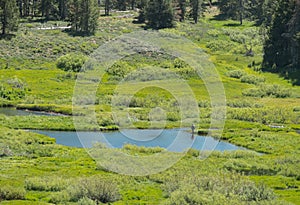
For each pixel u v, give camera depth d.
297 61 168.12
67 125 100.25
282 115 117.75
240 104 127.25
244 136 97.31
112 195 56.12
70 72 152.12
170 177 62.91
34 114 114.75
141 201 55.59
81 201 52.94
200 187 57.53
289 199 58.06
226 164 72.44
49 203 53.41
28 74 148.62
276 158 80.06
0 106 121.94
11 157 75.44
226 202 52.06
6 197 55.22
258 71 166.38
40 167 69.62
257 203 53.38
